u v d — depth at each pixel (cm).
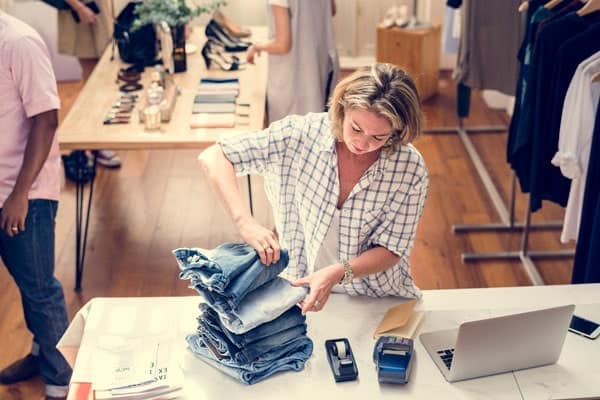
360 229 260
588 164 333
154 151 570
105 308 266
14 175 323
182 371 242
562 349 251
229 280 228
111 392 230
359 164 253
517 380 239
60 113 610
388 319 259
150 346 250
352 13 687
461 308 267
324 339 253
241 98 439
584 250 344
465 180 539
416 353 248
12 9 647
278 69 448
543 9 389
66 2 524
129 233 475
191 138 394
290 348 243
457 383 238
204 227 482
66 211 496
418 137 242
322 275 243
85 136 396
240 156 260
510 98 624
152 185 527
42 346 346
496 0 470
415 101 235
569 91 348
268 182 273
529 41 392
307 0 436
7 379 365
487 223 491
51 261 336
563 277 439
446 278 441
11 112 314
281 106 455
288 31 431
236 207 248
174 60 469
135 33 476
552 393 235
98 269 443
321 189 257
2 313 412
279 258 237
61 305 344
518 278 441
